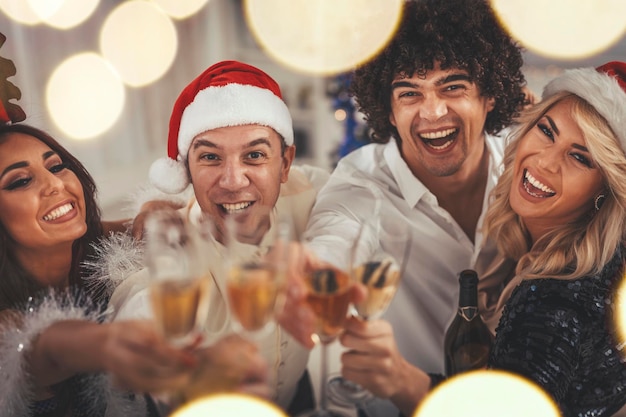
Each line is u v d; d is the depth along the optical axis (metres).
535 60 3.40
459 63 1.37
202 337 0.97
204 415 0.90
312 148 4.83
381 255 0.99
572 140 1.17
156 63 2.46
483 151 1.65
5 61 1.25
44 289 1.24
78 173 1.31
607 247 1.14
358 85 1.57
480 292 1.55
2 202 1.16
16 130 1.23
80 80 1.97
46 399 1.13
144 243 1.34
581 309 1.06
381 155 1.71
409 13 1.43
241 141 1.26
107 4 3.27
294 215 1.54
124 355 0.85
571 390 1.10
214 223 1.31
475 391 0.99
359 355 1.00
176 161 1.38
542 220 1.28
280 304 0.94
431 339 1.70
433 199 1.59
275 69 4.84
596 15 1.58
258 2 3.24
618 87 1.13
